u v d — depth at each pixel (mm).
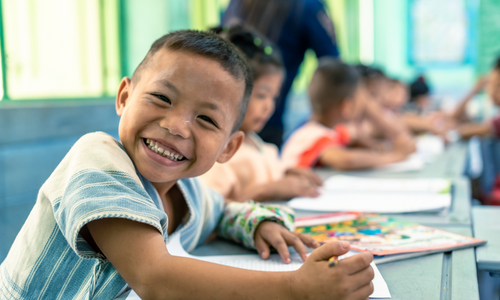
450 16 5328
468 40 5281
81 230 520
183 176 612
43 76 1862
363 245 707
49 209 579
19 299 570
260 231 728
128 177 546
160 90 581
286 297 471
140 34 2328
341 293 465
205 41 625
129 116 597
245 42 1238
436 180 1354
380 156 1760
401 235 766
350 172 1648
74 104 1879
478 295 526
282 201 1133
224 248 759
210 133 599
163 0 2412
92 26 2104
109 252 500
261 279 477
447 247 691
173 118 574
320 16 1988
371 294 523
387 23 5508
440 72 5438
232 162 1225
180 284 473
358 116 2164
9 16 1703
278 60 1276
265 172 1329
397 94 3242
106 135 612
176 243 667
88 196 502
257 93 1231
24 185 1645
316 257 488
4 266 617
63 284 562
